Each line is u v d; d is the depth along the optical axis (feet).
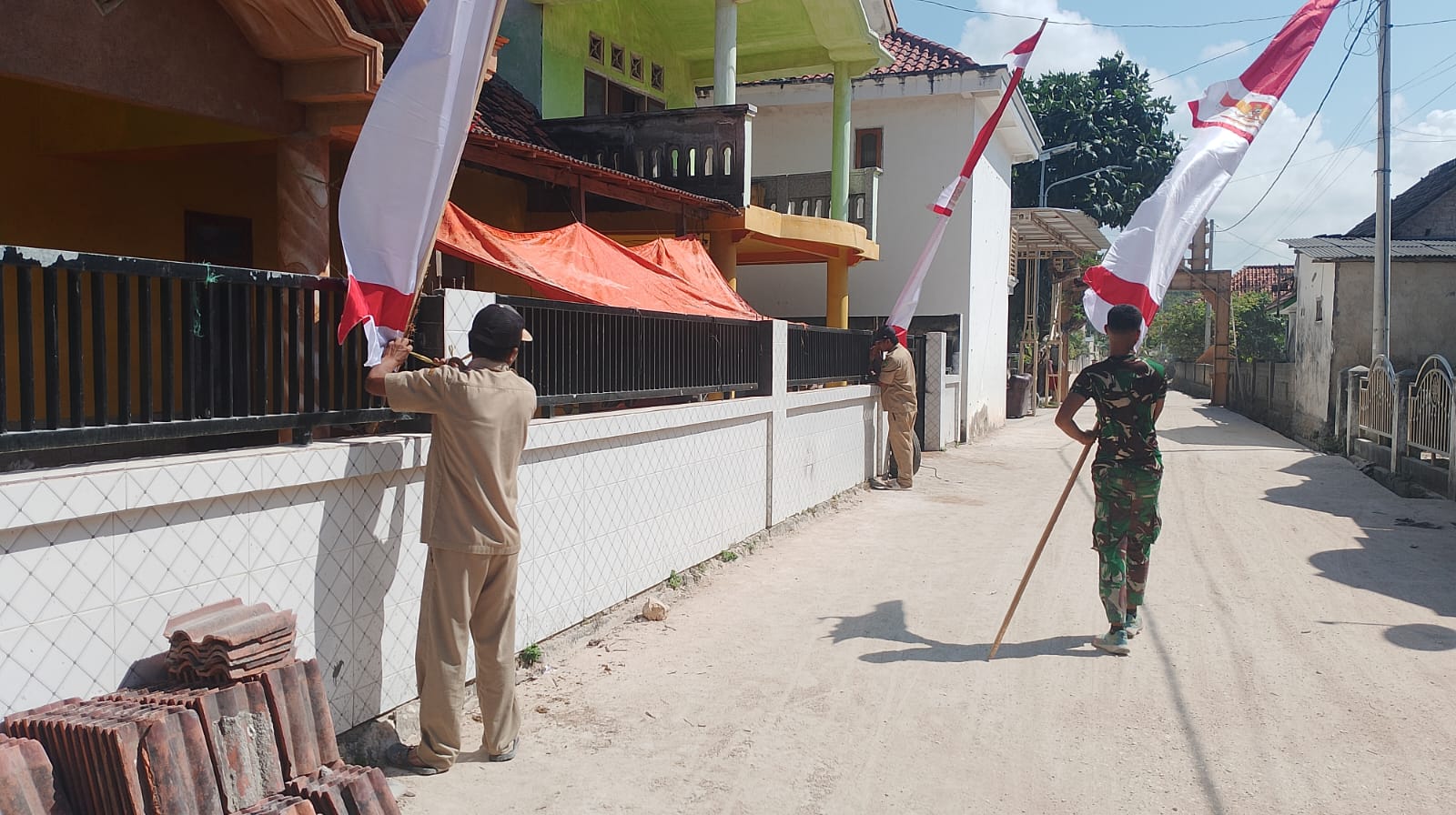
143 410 10.88
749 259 51.57
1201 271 106.63
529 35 38.99
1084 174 95.91
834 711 15.74
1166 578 24.81
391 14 18.92
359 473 13.28
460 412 12.83
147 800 9.13
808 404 32.30
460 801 12.48
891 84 57.21
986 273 63.36
